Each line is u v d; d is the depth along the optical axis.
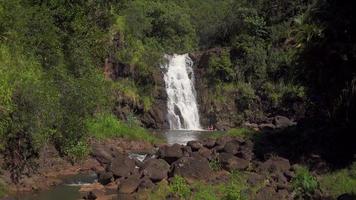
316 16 22.36
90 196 16.39
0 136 18.38
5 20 22.70
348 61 21.30
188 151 22.03
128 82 41.78
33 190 17.56
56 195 16.89
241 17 51.03
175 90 45.84
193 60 49.16
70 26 30.00
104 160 22.47
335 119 21.75
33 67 22.92
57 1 29.47
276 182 17.17
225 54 47.69
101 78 31.02
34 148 19.45
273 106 43.47
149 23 56.16
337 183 16.23
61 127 21.86
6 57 21.19
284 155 20.88
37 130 19.48
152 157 22.23
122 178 18.59
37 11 26.52
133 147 27.67
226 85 46.50
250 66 46.44
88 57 30.53
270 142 23.45
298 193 15.70
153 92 43.47
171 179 17.75
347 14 21.39
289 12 49.72
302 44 23.36
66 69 27.16
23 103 19.20
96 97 27.45
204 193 16.09
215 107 45.50
